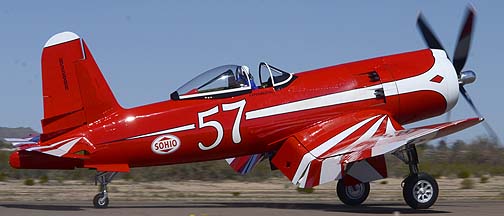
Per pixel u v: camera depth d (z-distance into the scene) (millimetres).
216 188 42094
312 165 26953
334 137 27984
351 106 29156
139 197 35000
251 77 28359
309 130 28500
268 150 28828
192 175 50844
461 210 27422
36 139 27125
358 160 25609
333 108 28922
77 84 26156
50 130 26000
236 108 27797
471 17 31797
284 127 28297
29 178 48562
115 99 26703
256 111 28016
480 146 75500
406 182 27219
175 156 27281
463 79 31656
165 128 26891
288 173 27812
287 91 28625
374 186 43875
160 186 43312
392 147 25422
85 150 25906
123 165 26703
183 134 27078
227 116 27641
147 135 26688
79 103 26156
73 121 26125
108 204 28984
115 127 26406
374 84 29625
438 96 30297
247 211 26484
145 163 27141
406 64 30531
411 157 27297
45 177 46250
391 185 44812
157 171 51156
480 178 51781
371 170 27203
